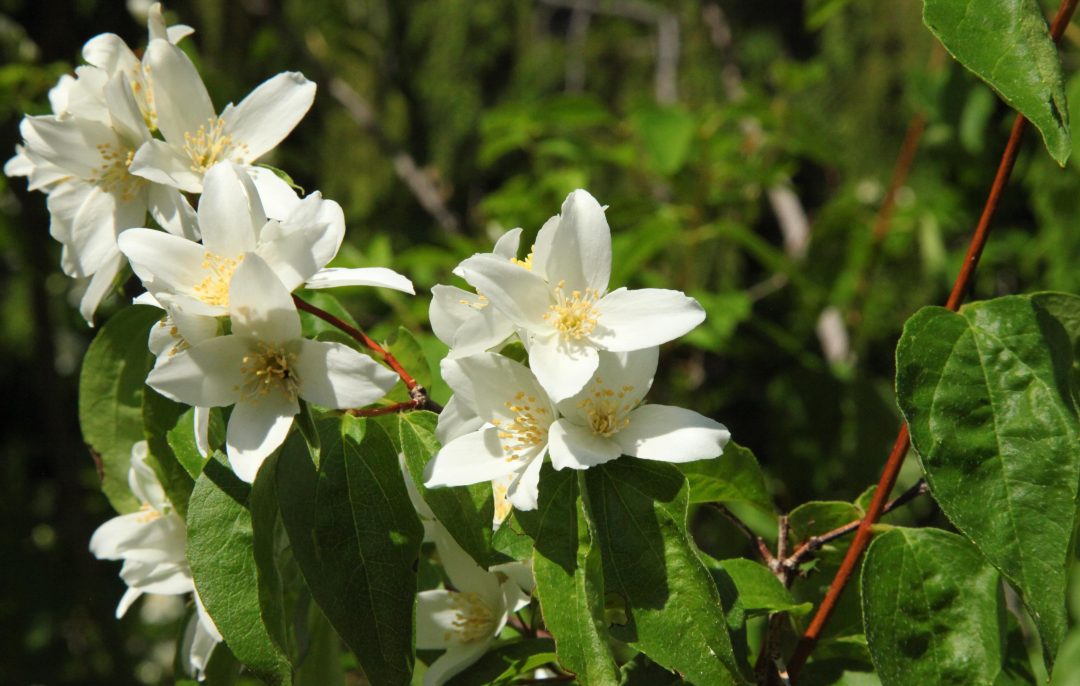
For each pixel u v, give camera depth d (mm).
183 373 380
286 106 420
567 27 1291
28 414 1189
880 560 402
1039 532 383
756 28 1034
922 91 667
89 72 417
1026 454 388
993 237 776
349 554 383
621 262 609
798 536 427
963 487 387
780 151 767
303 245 387
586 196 384
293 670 412
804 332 819
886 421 609
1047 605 379
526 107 716
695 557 373
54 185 428
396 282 391
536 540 377
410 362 415
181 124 415
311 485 385
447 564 415
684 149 623
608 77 1108
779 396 641
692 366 816
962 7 377
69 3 806
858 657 417
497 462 382
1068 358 396
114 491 450
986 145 736
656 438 379
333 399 380
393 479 387
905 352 395
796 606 401
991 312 399
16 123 707
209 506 393
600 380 383
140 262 388
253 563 391
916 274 830
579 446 374
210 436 396
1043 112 369
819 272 745
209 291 389
